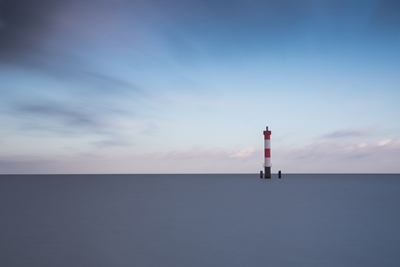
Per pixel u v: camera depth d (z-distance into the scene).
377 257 5.09
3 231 7.07
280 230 7.05
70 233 6.87
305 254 5.27
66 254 5.34
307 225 7.57
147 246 5.81
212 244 5.92
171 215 9.05
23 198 13.69
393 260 4.95
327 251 5.42
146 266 4.74
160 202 12.05
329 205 10.88
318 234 6.65
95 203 11.83
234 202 11.91
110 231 7.04
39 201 12.54
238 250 5.52
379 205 10.84
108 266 4.75
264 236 6.52
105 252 5.45
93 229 7.25
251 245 5.84
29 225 7.71
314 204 11.15
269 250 5.52
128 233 6.86
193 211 9.77
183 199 13.02
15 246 5.84
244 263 4.85
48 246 5.83
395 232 6.80
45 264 4.84
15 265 4.80
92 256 5.23
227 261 4.94
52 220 8.36
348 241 6.07
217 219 8.41
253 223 7.86
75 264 4.84
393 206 10.59
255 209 10.09
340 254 5.26
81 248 5.70
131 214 9.25
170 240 6.24
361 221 8.03
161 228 7.34
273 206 10.73
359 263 4.81
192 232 6.92
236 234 6.70
